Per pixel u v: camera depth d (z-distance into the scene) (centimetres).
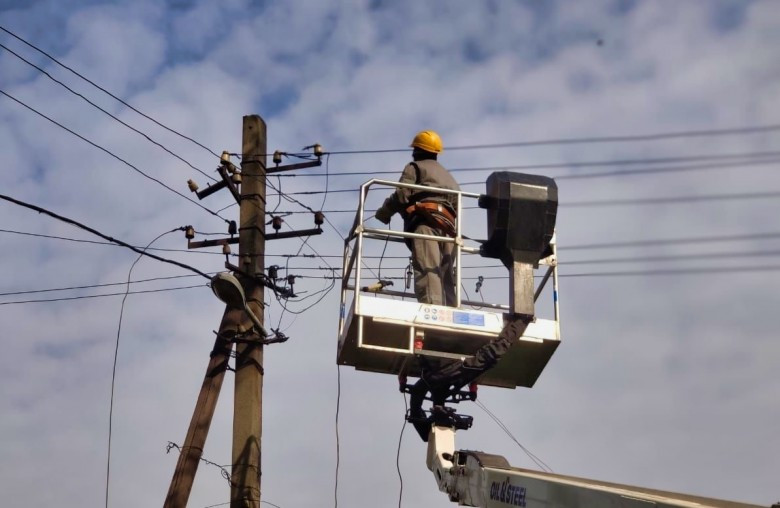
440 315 955
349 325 959
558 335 991
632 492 613
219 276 1131
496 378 1048
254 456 1232
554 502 677
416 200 1020
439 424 951
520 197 944
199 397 1284
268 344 1295
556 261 1009
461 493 839
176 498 1229
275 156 1437
